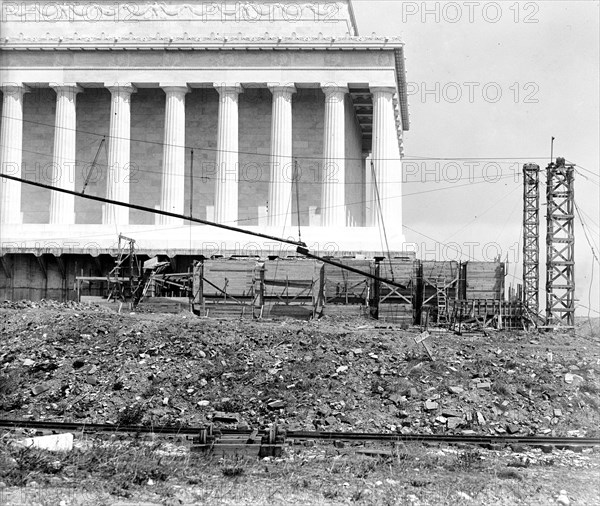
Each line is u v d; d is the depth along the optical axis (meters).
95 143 101.44
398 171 93.88
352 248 89.69
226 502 27.92
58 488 28.77
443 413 46.56
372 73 93.94
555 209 84.56
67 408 47.53
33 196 101.25
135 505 26.97
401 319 73.75
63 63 97.00
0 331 59.25
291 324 65.44
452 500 28.80
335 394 48.88
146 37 95.62
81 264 92.31
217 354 54.25
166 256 89.56
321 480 30.83
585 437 43.41
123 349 54.84
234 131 95.19
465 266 77.06
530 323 75.69
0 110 101.62
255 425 45.03
